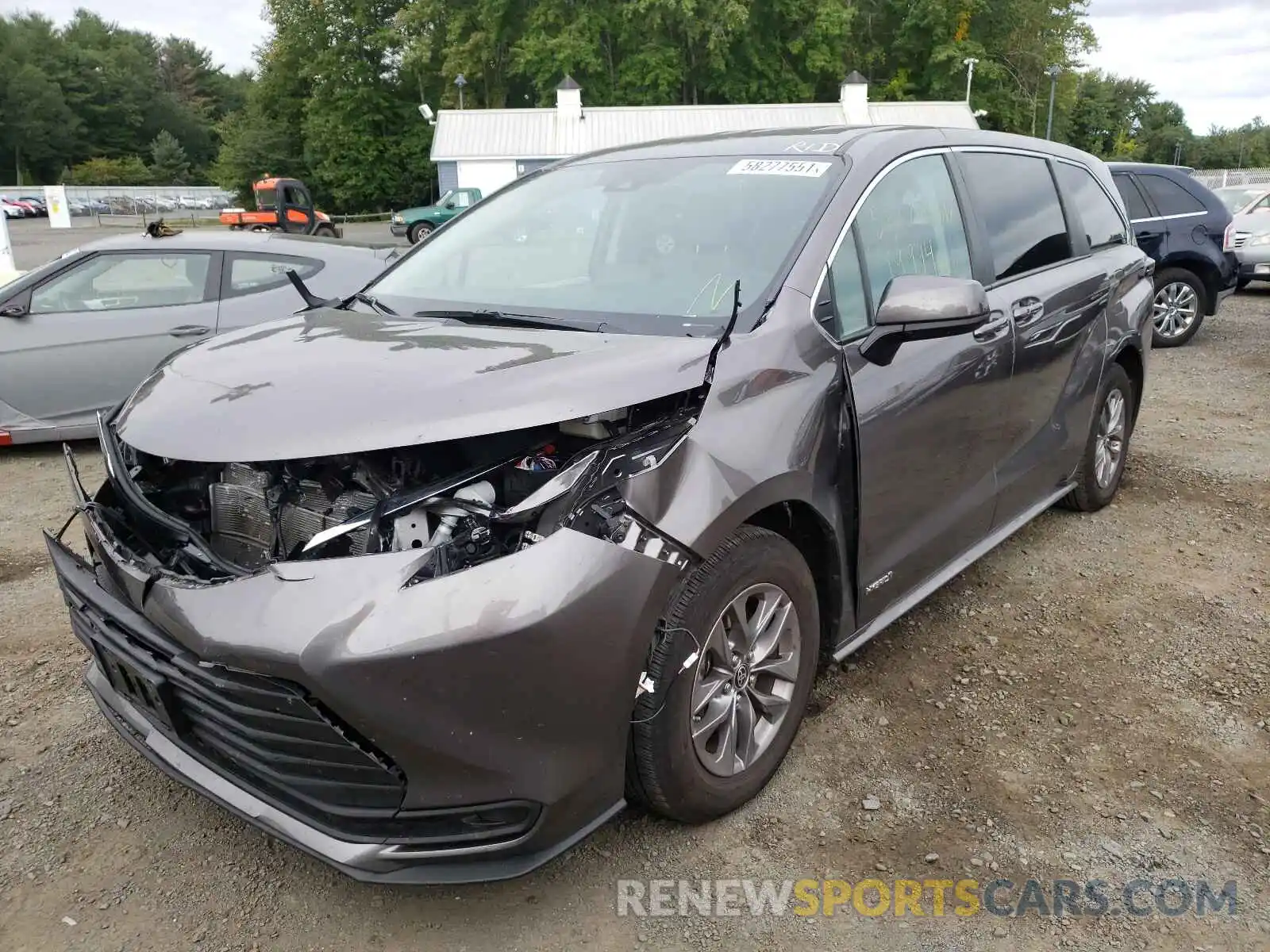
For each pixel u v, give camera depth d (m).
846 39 51.28
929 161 3.47
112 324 6.34
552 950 2.23
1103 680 3.42
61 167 86.81
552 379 2.27
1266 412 7.29
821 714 3.19
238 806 2.21
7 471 6.05
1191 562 4.46
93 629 2.45
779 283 2.76
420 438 2.10
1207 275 9.98
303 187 30.44
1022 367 3.72
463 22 51.28
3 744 3.06
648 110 39.97
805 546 2.88
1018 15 53.28
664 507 2.23
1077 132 85.56
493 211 3.71
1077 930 2.29
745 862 2.51
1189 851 2.54
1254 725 3.13
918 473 3.15
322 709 1.99
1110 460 5.01
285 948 2.24
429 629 1.96
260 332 2.94
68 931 2.29
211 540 2.46
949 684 3.39
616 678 2.14
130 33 103.94
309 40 55.44
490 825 2.13
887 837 2.60
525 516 2.07
